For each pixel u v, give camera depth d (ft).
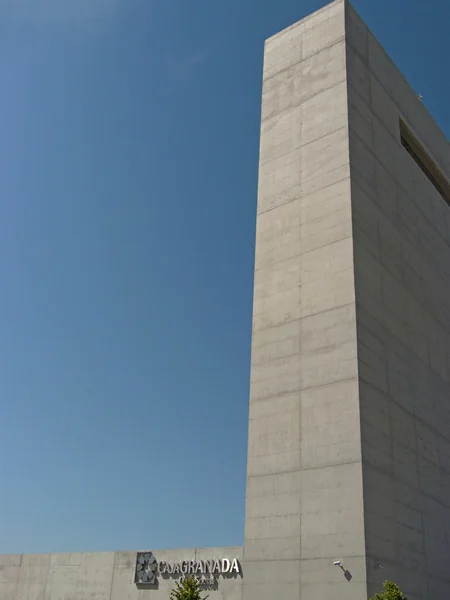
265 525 67.72
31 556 103.45
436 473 76.79
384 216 83.61
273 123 92.68
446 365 89.61
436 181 109.91
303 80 91.45
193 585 69.00
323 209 79.10
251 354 78.48
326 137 83.51
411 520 67.92
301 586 62.13
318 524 63.41
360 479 62.18
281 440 70.54
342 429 65.77
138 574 87.81
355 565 59.00
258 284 82.23
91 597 91.76
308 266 77.36
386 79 96.58
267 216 85.92
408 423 73.97
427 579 67.05
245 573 67.15
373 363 70.33
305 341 73.41
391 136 92.84
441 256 99.50
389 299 78.43
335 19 91.09
